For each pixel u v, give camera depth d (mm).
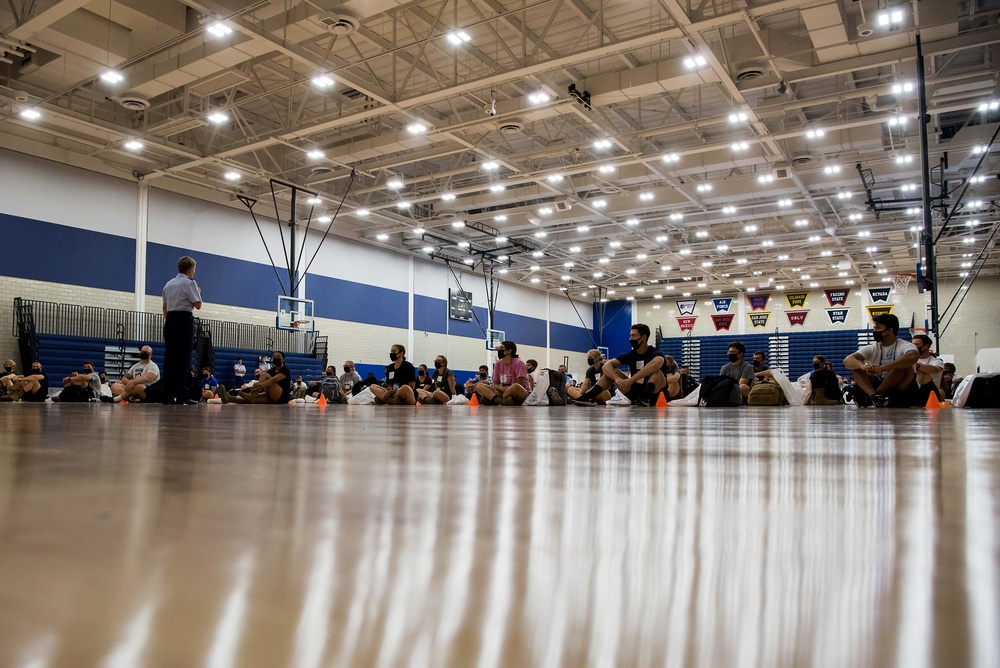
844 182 15773
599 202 18031
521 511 538
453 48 11789
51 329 14023
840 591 294
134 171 15492
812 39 9508
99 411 3803
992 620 248
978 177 14953
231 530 451
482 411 4984
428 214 19750
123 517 502
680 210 18594
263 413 3949
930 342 6523
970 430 2104
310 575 326
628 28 11195
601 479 790
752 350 30297
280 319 16062
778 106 11531
